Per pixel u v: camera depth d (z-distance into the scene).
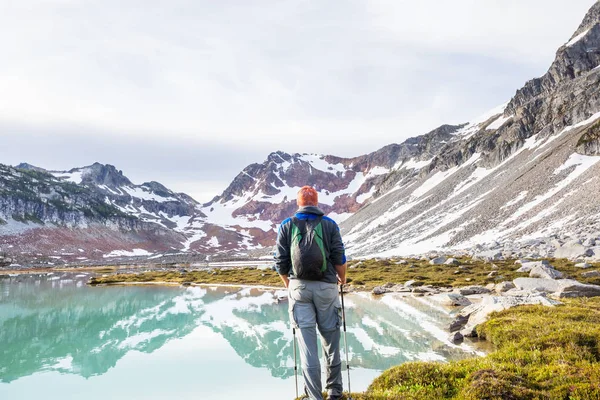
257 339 22.61
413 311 27.61
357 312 27.98
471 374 8.83
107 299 46.44
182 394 13.21
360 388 11.81
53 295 52.53
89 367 17.41
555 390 7.80
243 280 63.56
